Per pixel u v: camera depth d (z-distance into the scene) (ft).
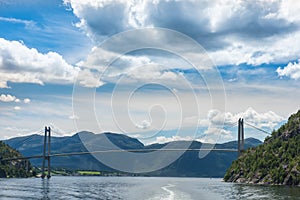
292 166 640.58
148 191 456.86
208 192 440.86
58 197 351.67
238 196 375.25
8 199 330.34
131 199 336.08
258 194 401.49
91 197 353.31
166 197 364.17
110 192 426.51
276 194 399.03
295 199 336.08
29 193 401.90
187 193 422.82
